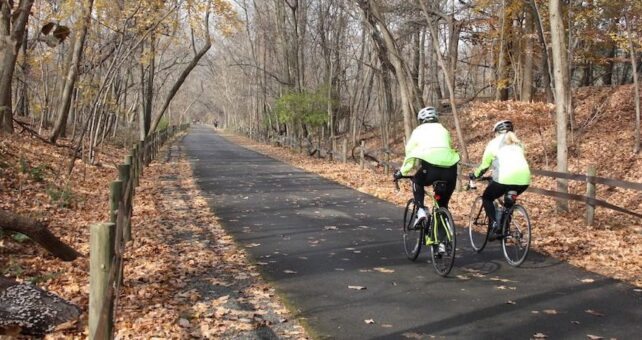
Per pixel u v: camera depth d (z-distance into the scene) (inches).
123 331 203.2
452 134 1141.1
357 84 1279.5
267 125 1921.8
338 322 216.1
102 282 139.3
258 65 1925.4
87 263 292.5
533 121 783.7
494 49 1051.9
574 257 324.5
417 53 1330.0
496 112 776.3
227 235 379.6
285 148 1529.3
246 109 2999.5
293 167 936.9
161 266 293.7
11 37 613.3
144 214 451.5
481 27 1100.5
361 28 1268.5
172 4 805.2
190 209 485.1
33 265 278.8
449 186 295.4
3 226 260.1
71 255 287.6
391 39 845.8
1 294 206.1
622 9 839.1
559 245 354.6
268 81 1920.5
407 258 321.4
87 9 706.2
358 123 1518.2
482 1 928.9
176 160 1051.3
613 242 361.7
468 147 1033.5
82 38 779.4
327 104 1397.6
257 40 1952.5
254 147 1668.3
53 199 453.4
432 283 270.2
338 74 1457.9
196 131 3558.1
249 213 470.3
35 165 588.1
